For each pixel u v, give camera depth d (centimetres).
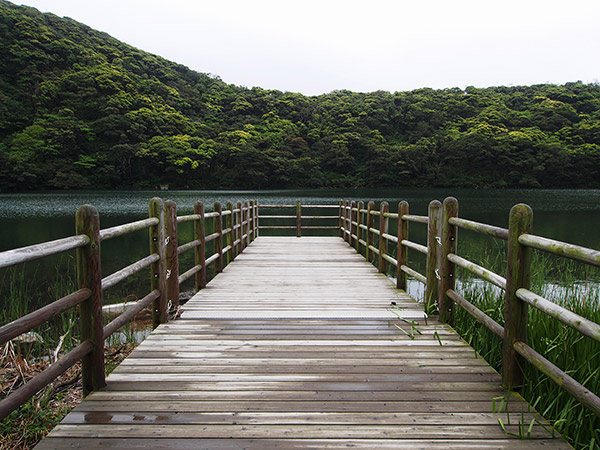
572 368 220
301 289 432
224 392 196
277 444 155
